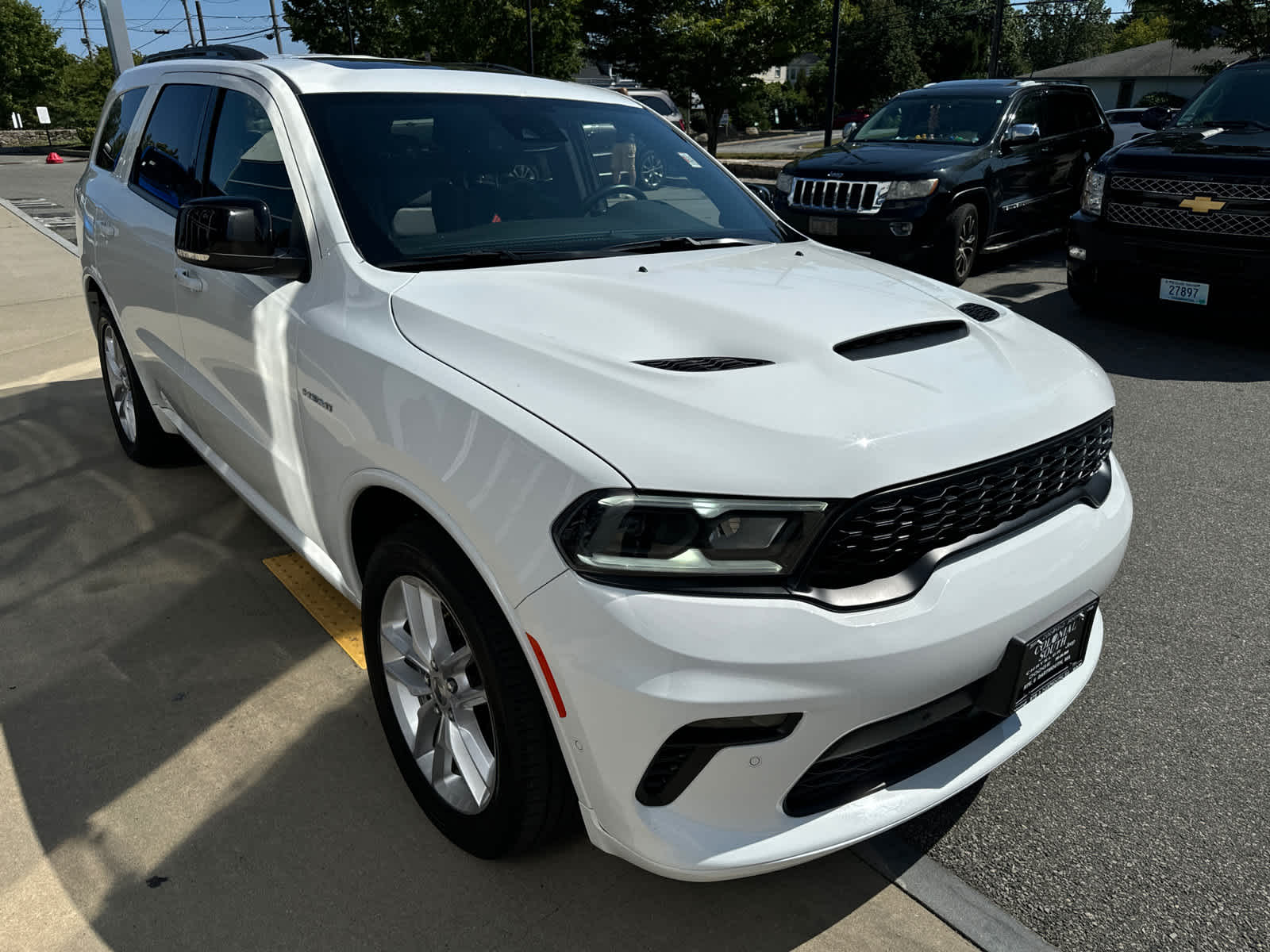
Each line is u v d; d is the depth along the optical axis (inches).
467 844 87.5
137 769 100.3
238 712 109.7
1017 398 81.0
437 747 91.4
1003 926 82.9
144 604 132.6
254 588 137.0
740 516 66.3
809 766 70.1
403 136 111.4
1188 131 283.4
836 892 86.4
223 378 120.3
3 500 165.8
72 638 124.1
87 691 113.1
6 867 87.3
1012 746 82.4
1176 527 161.0
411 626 88.9
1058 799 98.8
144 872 87.0
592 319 87.4
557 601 68.1
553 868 88.4
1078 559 81.0
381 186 105.2
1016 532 78.8
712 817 70.3
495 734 77.7
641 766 68.1
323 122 108.4
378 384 85.5
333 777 99.6
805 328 85.0
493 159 115.3
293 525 116.0
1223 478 180.7
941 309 97.0
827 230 325.7
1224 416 214.1
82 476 176.2
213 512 160.9
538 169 118.2
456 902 84.3
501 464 72.3
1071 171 394.3
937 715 74.6
